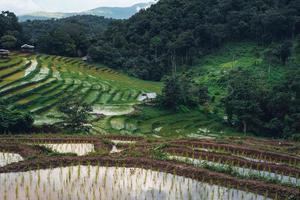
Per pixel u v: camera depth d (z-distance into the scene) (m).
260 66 88.62
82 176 20.22
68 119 45.56
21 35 102.38
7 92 55.31
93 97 65.81
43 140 31.84
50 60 90.31
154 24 117.19
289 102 59.50
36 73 71.38
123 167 21.73
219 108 70.50
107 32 124.94
